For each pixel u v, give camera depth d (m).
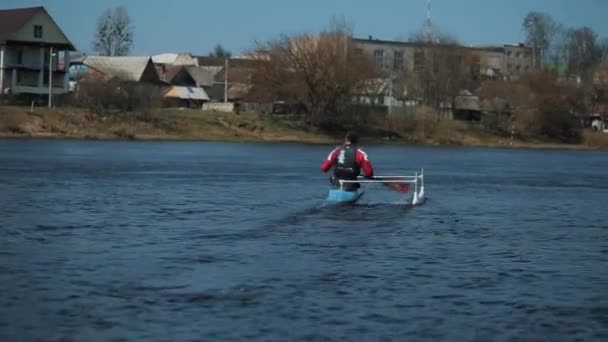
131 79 114.25
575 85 131.50
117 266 18.89
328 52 107.38
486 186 48.22
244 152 79.06
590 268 20.02
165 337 13.23
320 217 28.98
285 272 18.52
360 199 33.50
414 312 15.06
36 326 13.71
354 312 14.95
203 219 28.23
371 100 112.19
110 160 60.28
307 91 107.69
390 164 68.38
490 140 117.38
